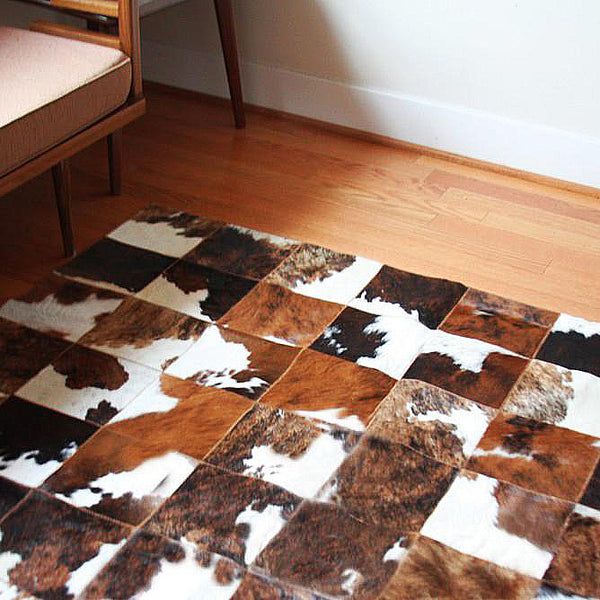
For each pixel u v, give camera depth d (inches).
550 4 86.2
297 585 56.8
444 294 79.0
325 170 95.4
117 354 72.6
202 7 103.6
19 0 85.9
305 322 76.0
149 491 62.2
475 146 96.1
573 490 62.7
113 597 56.1
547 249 84.7
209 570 57.5
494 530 60.2
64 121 75.0
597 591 56.8
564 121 91.0
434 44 93.5
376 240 85.4
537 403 68.9
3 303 77.3
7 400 68.4
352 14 96.0
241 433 66.3
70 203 84.1
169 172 94.5
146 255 82.7
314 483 62.9
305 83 102.3
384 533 59.9
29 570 57.4
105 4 80.1
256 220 87.7
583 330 75.4
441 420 67.4
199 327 75.3
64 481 62.7
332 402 68.8
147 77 110.0
